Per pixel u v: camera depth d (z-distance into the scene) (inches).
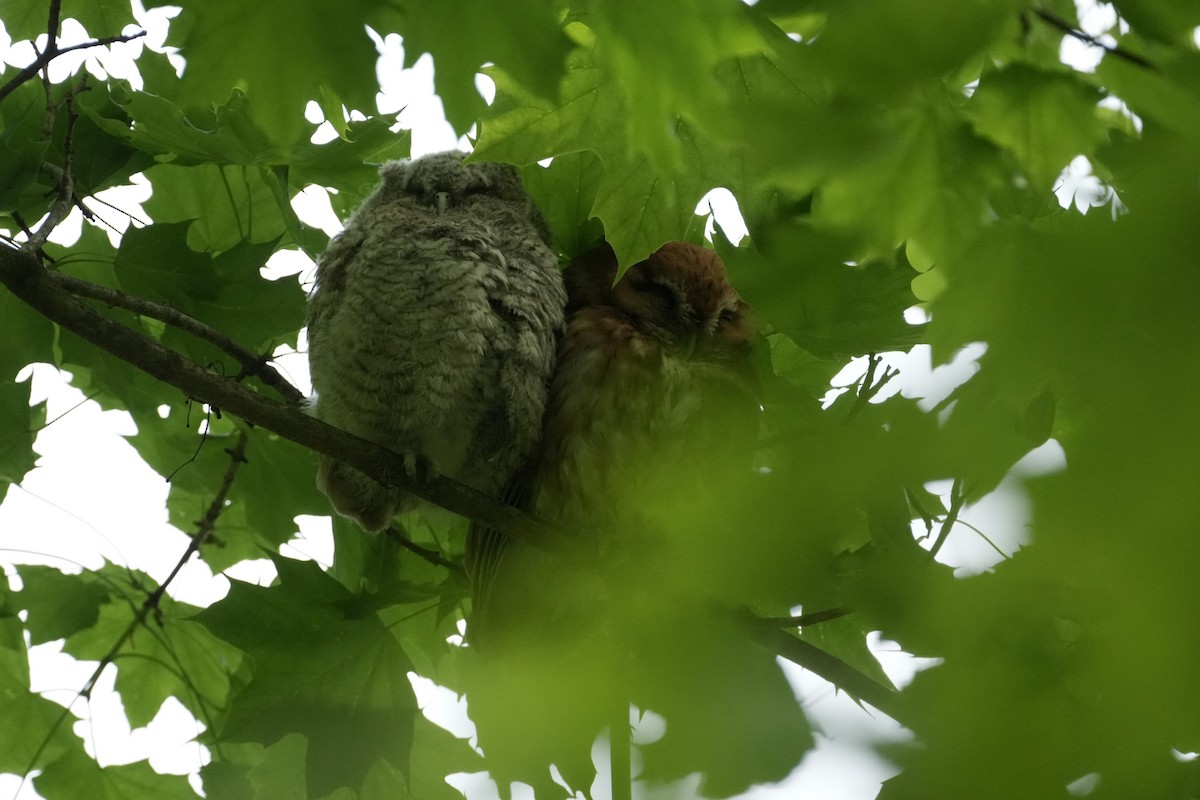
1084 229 77.9
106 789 312.3
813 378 297.4
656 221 215.2
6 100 281.6
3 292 289.7
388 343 306.0
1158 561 62.1
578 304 331.6
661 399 310.3
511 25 136.3
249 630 277.6
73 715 312.7
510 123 210.8
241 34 139.0
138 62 284.0
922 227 131.2
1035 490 66.4
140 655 313.1
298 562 283.7
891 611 102.7
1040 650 89.3
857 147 110.3
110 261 289.7
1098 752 85.1
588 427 310.8
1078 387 71.4
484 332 306.7
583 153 314.0
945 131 132.6
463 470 319.9
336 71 139.6
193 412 322.7
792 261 116.8
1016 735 89.2
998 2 97.6
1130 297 68.6
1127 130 135.2
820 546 86.7
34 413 309.7
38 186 276.7
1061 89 135.6
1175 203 69.5
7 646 315.3
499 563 300.5
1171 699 70.2
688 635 111.1
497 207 333.7
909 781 93.4
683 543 90.7
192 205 315.6
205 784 310.0
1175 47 125.3
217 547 336.2
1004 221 88.1
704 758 105.9
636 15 132.8
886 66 98.1
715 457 102.7
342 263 317.7
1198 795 86.5
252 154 281.0
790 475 88.1
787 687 110.3
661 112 139.1
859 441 85.7
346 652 279.6
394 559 314.0
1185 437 62.2
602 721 130.2
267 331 296.0
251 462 319.3
